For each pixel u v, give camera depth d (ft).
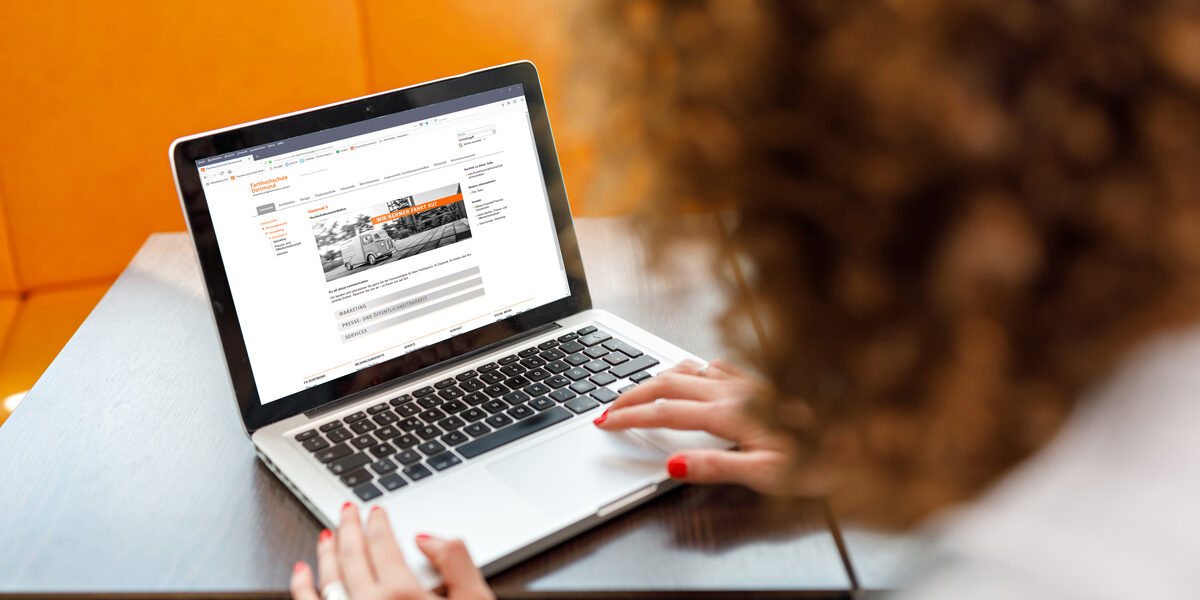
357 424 2.38
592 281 3.26
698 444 2.21
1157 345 0.94
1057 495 0.92
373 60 5.88
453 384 2.55
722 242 1.06
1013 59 0.83
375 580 1.81
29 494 2.21
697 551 1.95
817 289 1.00
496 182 2.79
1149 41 0.81
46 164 5.66
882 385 0.98
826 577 1.86
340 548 1.91
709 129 0.95
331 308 2.51
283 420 2.41
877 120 0.87
